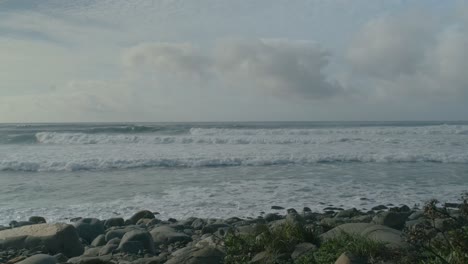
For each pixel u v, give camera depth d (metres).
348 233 6.01
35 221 9.96
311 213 10.69
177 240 8.19
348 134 35.19
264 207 11.88
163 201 12.61
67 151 23.75
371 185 15.05
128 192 13.94
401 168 19.17
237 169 18.91
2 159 20.11
